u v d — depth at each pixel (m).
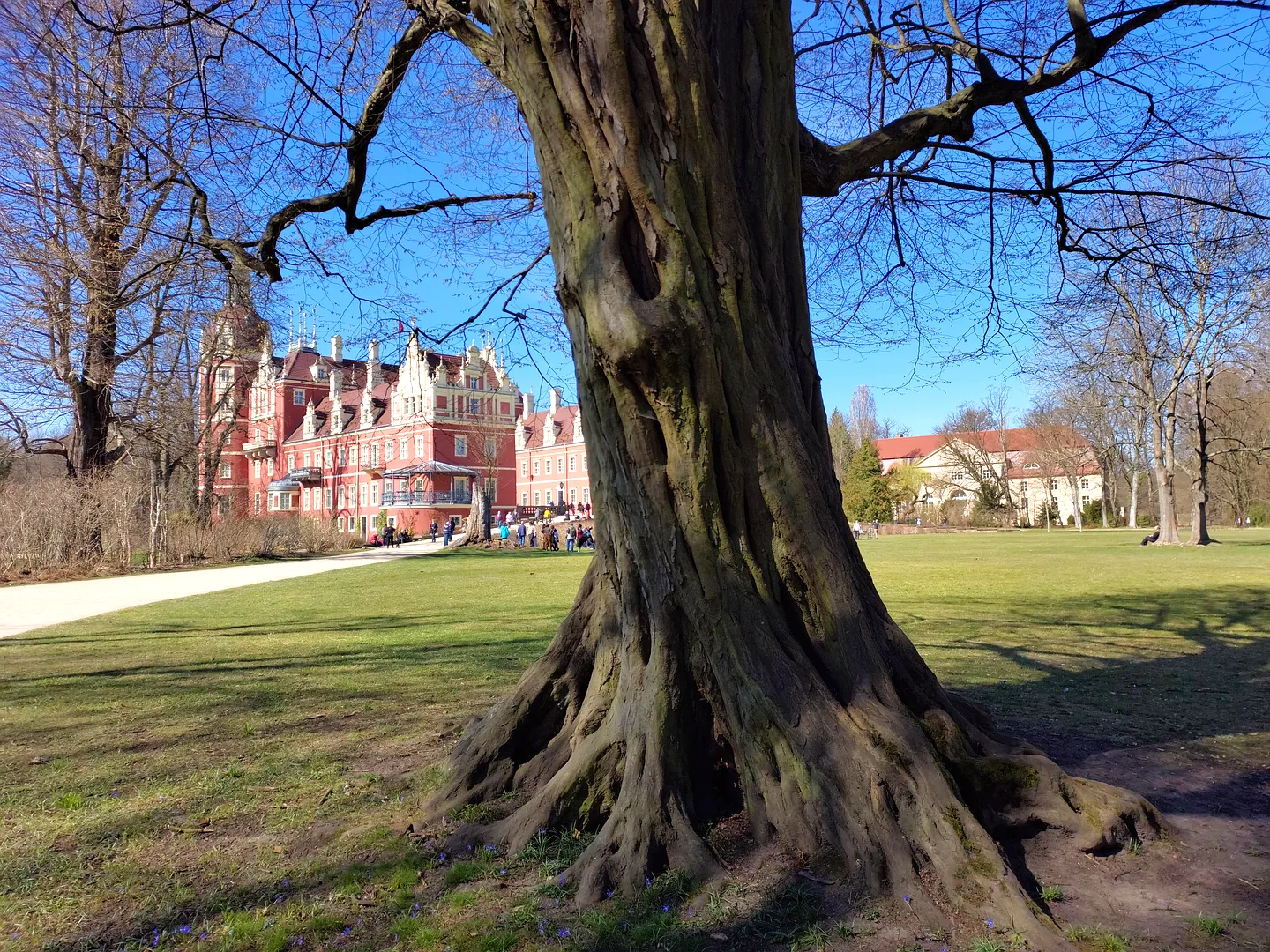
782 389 3.84
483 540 46.03
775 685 3.55
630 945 2.87
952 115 5.03
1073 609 13.39
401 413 66.69
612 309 3.37
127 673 8.59
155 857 3.79
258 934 3.04
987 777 3.64
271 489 71.94
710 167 3.52
